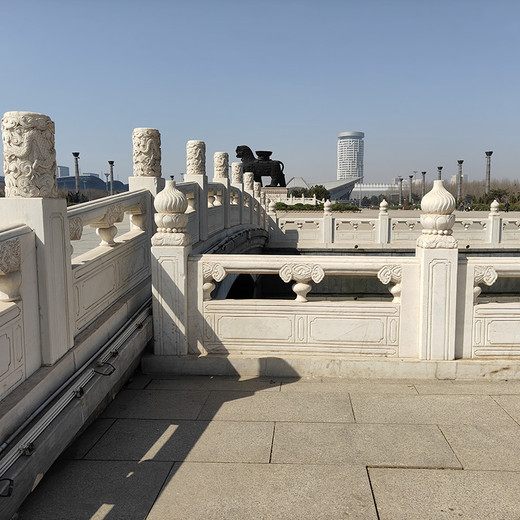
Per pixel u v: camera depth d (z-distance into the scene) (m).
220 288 8.64
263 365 4.64
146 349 4.92
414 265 4.48
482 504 2.63
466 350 4.56
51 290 3.17
